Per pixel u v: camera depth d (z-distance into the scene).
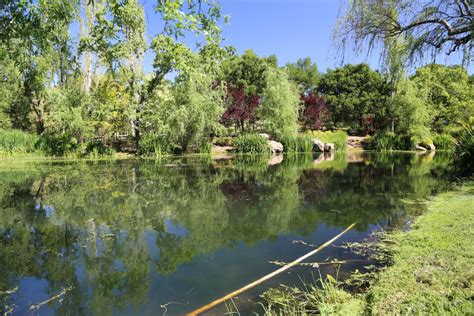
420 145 23.36
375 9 4.70
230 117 24.06
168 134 18.34
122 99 19.34
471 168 9.10
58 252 4.18
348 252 3.92
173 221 5.48
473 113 24.11
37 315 2.76
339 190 7.91
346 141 24.53
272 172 11.54
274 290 3.04
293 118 22.95
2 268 3.70
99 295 3.06
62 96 17.83
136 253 4.10
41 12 2.77
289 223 5.24
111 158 16.97
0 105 19.42
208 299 2.92
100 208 6.39
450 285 2.62
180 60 3.79
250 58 33.75
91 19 19.77
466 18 4.25
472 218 4.46
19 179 9.94
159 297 2.99
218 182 9.38
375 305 2.51
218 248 4.20
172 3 2.54
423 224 4.54
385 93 28.94
